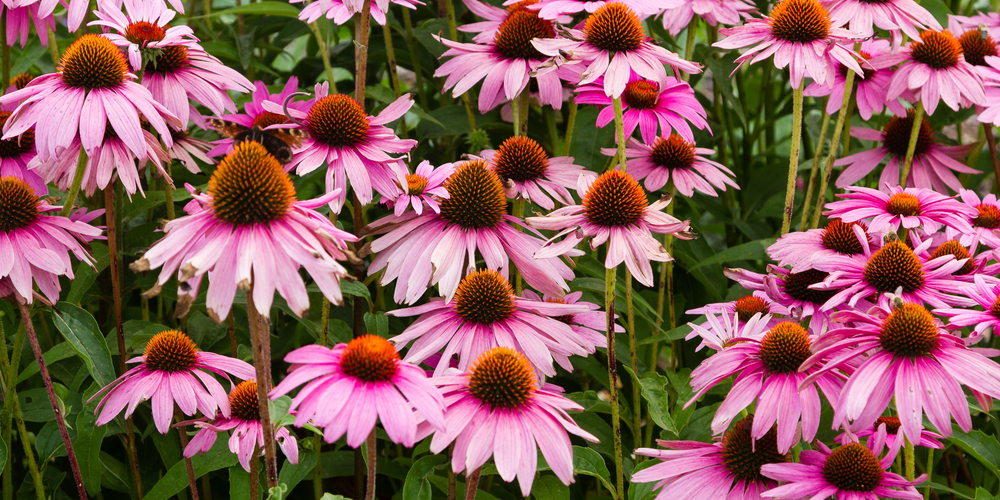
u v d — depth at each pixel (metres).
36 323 1.56
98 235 1.36
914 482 1.27
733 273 1.44
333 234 1.22
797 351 1.28
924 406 1.24
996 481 1.57
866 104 1.58
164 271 1.20
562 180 1.46
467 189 1.36
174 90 1.41
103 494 1.53
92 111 1.32
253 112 1.51
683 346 1.64
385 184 1.38
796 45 1.42
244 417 1.33
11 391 1.39
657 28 1.73
